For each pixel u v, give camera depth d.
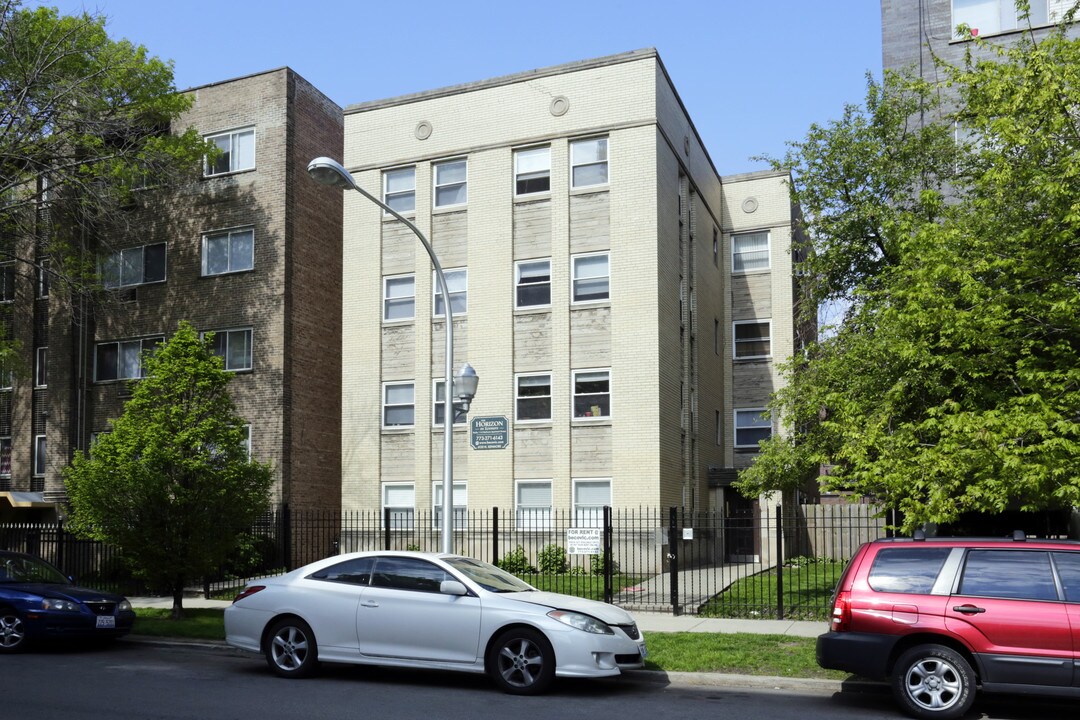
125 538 16.64
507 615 10.82
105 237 30.44
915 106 21.02
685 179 29.02
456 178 27.42
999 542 9.70
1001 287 13.19
